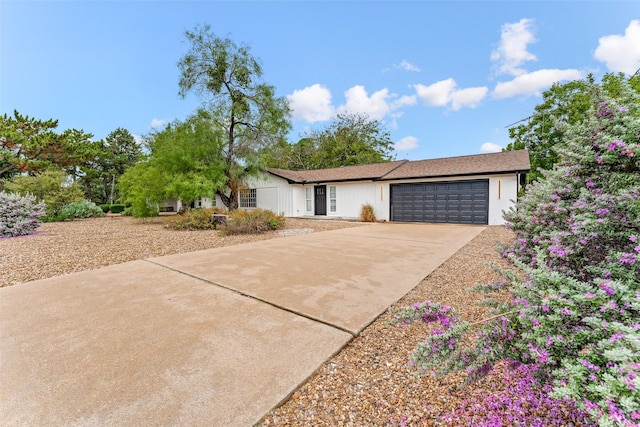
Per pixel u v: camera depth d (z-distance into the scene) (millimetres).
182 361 2240
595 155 2342
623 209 2164
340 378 2080
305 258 5863
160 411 1719
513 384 1902
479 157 14406
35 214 9430
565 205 2807
